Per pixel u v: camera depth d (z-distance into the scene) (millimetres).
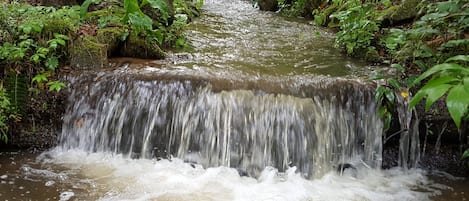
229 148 3660
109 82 3869
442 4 3670
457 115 1759
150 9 5234
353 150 3762
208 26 6719
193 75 3873
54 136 3848
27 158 3658
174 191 3248
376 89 3732
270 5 9102
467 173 3660
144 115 3760
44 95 3840
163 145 3748
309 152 3664
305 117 3637
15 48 3756
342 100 3721
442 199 3303
